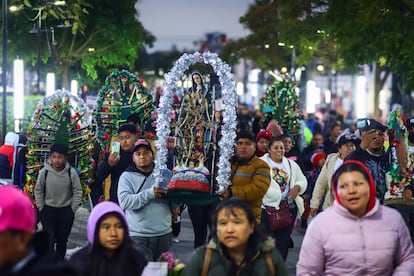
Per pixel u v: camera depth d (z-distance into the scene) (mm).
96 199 13805
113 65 42094
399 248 7176
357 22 21125
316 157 14938
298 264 7250
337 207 7145
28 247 4383
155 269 7418
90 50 39031
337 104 73750
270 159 12180
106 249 7391
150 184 10070
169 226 10133
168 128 10859
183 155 11062
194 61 11344
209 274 6621
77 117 15352
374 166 10711
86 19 37062
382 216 7152
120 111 15586
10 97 30812
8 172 14977
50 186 12477
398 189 11703
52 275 4262
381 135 10664
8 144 15070
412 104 41312
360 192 7012
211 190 10953
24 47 36000
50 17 32594
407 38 20688
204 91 11305
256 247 6605
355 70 28969
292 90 20562
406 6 20734
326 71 54875
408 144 11969
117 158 11781
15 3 28375
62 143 13945
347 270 7062
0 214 4281
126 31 39250
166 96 11039
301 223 17578
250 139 10969
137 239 9883
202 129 11148
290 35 30156
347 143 12172
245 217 6527
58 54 38062
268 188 11094
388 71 41969
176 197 10719
